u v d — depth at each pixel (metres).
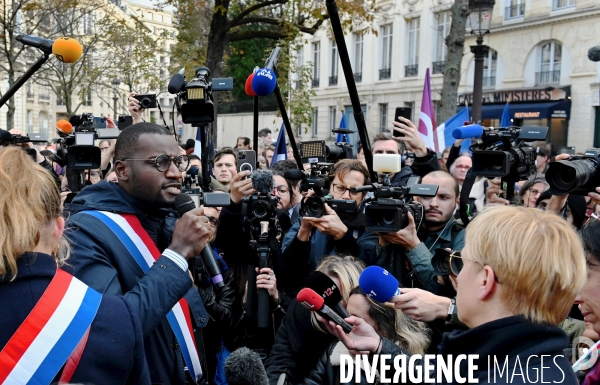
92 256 2.22
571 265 1.55
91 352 1.58
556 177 2.64
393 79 25.23
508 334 1.56
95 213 2.39
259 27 23.64
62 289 1.61
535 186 4.64
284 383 2.29
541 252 1.53
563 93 19.31
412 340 2.45
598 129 18.67
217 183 4.89
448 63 11.55
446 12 22.61
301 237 3.41
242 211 3.30
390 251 3.25
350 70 2.93
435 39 23.25
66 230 2.26
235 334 3.48
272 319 3.34
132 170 2.47
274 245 3.37
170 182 2.51
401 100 24.89
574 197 3.76
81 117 4.64
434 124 7.49
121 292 2.21
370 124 26.61
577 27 18.98
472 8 10.02
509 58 21.22
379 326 2.45
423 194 2.97
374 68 26.31
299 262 3.40
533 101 20.25
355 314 2.47
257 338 3.38
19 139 4.99
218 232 3.51
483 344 1.59
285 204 4.80
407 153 5.64
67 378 1.54
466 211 3.52
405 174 4.82
